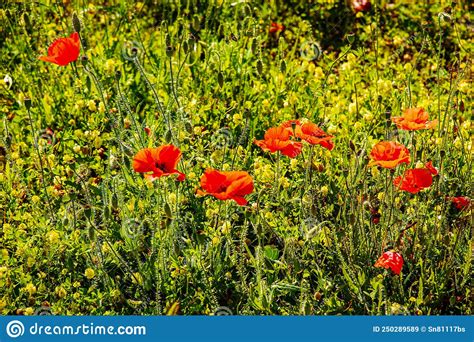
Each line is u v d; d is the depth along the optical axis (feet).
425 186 17.24
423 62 30.86
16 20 27.66
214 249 18.44
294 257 17.12
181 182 19.86
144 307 17.74
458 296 18.57
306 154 21.31
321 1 34.73
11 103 26.27
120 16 29.86
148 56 27.27
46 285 18.48
